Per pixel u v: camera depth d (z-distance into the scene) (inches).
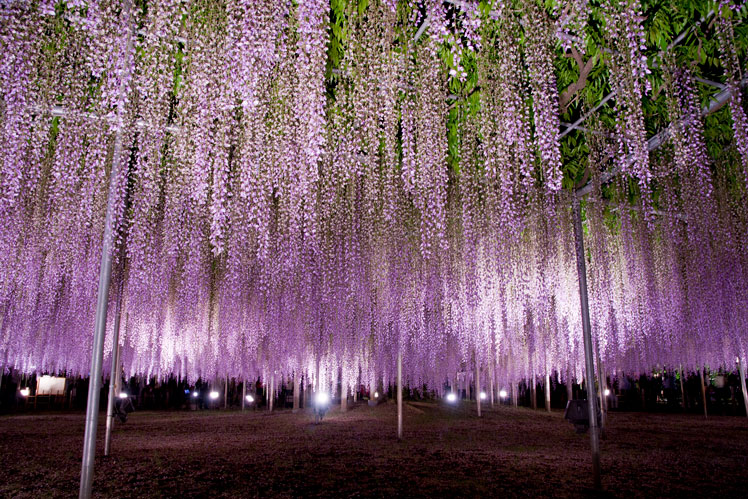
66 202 190.1
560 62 187.5
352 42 141.0
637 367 569.9
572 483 215.0
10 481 212.1
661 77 191.2
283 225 240.8
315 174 154.4
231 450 300.0
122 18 120.5
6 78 118.3
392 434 388.5
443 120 168.1
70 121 151.9
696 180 248.1
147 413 637.9
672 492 200.2
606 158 238.8
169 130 175.8
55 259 244.2
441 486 207.3
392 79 144.9
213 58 132.1
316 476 224.4
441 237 197.2
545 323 391.5
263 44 124.1
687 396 714.2
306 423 481.1
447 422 497.4
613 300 344.5
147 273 252.5
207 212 236.1
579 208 239.6
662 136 223.6
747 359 459.8
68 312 370.6
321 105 129.9
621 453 297.4
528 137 159.3
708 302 317.1
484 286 251.8
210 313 366.3
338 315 315.9
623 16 133.3
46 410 662.5
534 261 271.3
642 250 322.7
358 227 275.6
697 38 171.8
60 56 146.5
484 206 250.5
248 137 164.7
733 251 281.4
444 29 128.6
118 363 424.5
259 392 838.5
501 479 221.3
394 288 280.8
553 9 143.9
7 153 131.6
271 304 327.9
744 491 202.2
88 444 121.3
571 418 365.4
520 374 560.1
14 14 113.9
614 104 214.2
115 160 134.3
